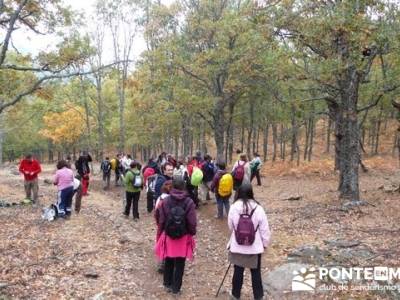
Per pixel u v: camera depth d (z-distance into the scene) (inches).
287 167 1198.9
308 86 657.0
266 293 283.3
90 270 322.3
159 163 747.4
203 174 655.8
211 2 1033.5
